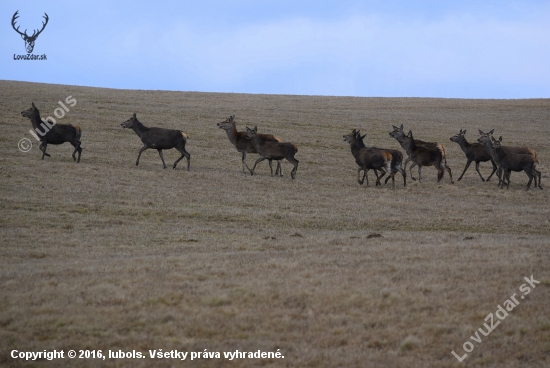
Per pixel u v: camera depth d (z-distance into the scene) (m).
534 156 124.50
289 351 38.12
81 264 56.66
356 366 36.31
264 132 172.12
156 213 86.88
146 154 134.12
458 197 109.94
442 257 57.59
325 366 36.38
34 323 41.41
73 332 40.50
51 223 77.69
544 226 88.25
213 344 39.00
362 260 56.53
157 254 62.66
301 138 167.62
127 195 96.38
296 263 55.09
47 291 47.09
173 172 116.81
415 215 93.25
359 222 87.44
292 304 44.84
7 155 119.12
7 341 39.19
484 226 87.44
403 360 37.06
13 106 174.75
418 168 136.62
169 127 167.62
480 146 127.75
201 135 160.88
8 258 60.06
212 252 63.22
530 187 123.00
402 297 45.53
